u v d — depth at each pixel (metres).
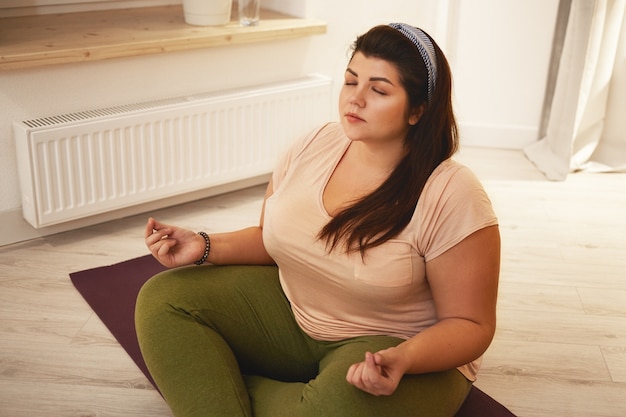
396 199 1.63
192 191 3.16
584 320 2.47
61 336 2.29
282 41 3.25
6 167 2.74
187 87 3.06
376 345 1.66
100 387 2.07
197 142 3.02
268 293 1.84
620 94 3.66
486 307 1.62
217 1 3.04
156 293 1.74
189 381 1.64
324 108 3.33
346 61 3.52
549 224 3.14
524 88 3.89
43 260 2.72
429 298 1.72
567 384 2.15
